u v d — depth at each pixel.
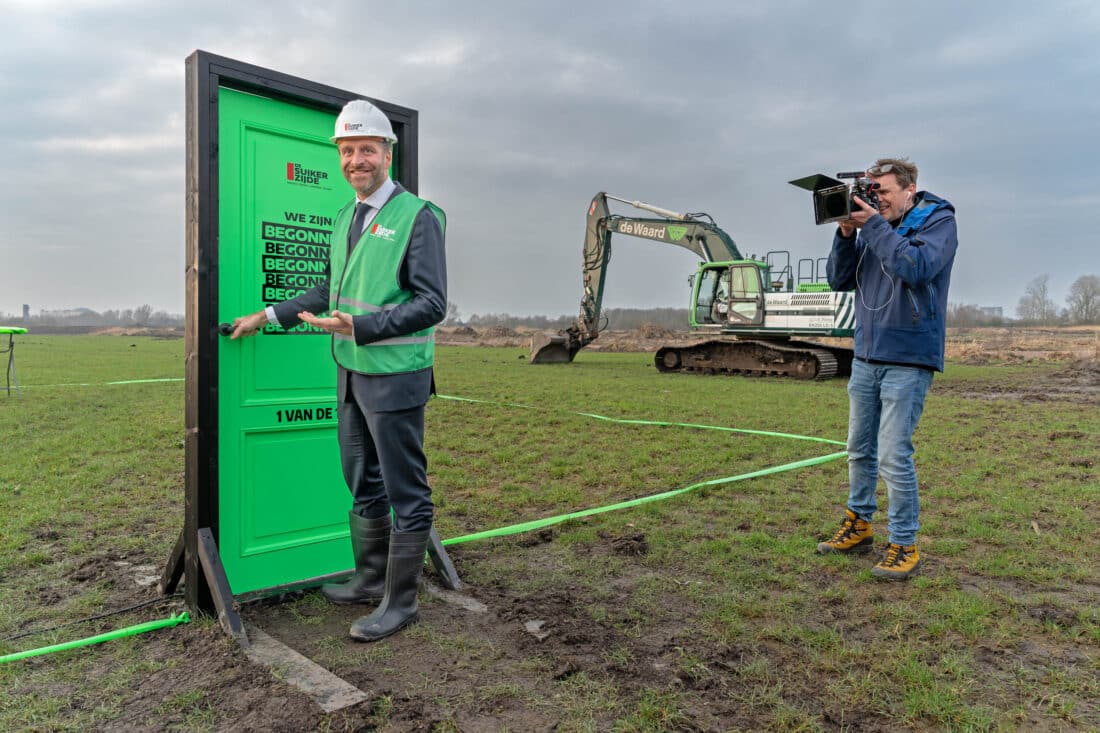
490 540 4.32
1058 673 2.60
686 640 2.88
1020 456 6.92
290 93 3.11
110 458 6.60
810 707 2.37
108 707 2.29
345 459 3.12
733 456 7.01
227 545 3.10
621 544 4.14
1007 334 52.66
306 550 3.38
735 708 2.35
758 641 2.89
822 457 6.81
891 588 3.51
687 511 4.98
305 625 3.00
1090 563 3.90
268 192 3.16
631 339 40.94
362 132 2.77
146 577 3.58
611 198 21.34
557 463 6.69
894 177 3.76
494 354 29.55
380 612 2.92
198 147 2.83
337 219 3.05
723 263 18.67
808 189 3.83
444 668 2.59
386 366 2.76
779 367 17.88
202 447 2.92
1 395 11.91
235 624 2.80
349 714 2.24
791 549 4.09
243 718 2.22
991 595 3.40
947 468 6.38
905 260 3.43
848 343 22.38
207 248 2.89
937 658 2.75
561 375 17.59
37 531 4.33
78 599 3.25
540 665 2.61
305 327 3.30
